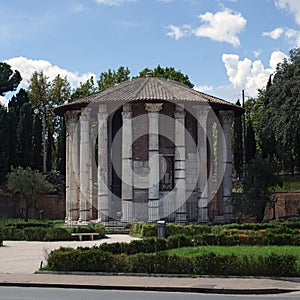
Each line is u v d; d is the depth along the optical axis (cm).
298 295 2039
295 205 6222
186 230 4231
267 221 5019
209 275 2452
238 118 8212
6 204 6688
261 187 5350
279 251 2961
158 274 2492
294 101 5425
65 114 6019
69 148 5944
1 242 3941
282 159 7256
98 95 5762
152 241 3066
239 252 2898
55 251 2672
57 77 9750
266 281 2300
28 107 7544
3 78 8825
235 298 1956
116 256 2580
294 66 5644
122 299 1934
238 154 8156
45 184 6200
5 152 7225
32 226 4803
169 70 8950
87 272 2558
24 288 2250
